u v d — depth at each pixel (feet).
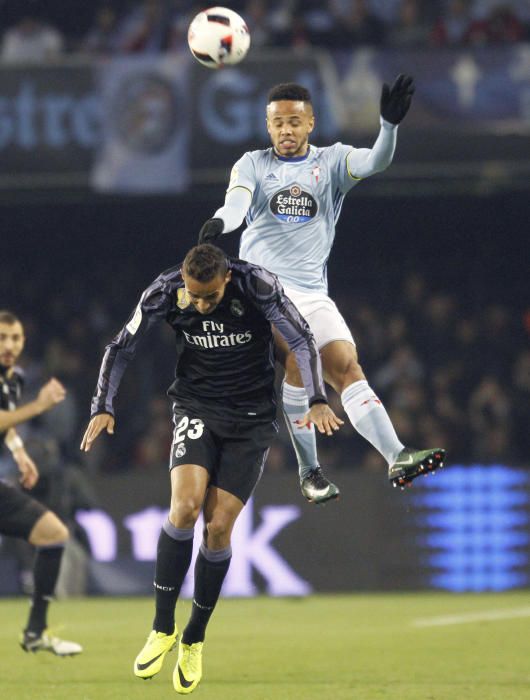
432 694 70.74
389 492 155.12
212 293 64.49
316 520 154.61
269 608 134.82
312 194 74.18
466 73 173.99
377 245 218.18
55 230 216.54
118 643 101.96
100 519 155.22
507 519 154.61
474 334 200.75
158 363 198.80
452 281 216.54
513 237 214.48
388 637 103.19
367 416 70.74
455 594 149.69
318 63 174.29
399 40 191.83
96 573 153.99
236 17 76.59
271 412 69.82
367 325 199.11
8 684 77.00
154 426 183.32
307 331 67.31
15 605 142.51
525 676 78.74
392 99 72.08
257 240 74.54
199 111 176.04
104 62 177.47
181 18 193.57
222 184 181.78
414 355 198.39
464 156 174.40
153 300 67.82
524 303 213.87
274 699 69.26
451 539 154.61
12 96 178.09
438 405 182.60
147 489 155.33
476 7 189.37
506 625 109.70
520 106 173.27
